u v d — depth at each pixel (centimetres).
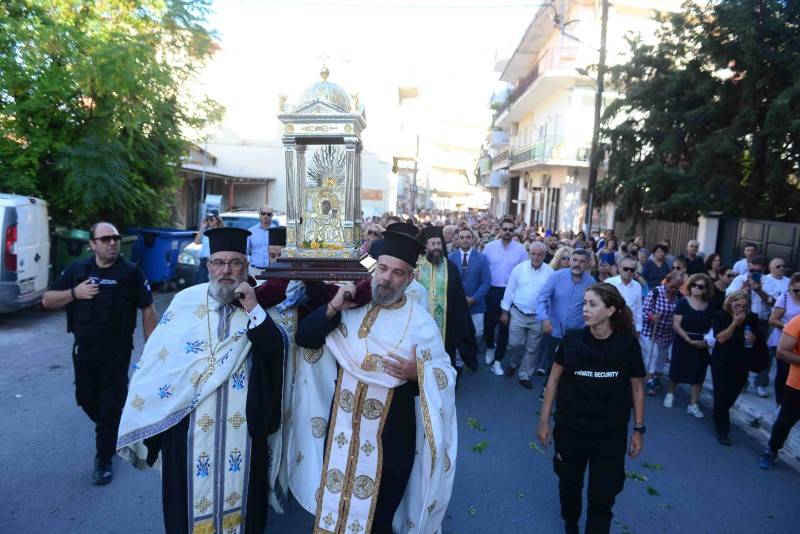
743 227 1327
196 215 2367
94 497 432
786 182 1315
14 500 423
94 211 1211
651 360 777
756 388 781
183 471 311
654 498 484
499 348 816
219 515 311
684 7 1479
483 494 471
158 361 318
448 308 630
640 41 1608
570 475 387
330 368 347
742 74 1359
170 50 1409
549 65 2509
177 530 310
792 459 581
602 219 2327
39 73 1132
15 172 1093
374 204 3127
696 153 1441
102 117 1191
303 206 365
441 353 345
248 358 322
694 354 686
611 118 1653
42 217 986
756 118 1299
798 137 1198
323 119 355
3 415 579
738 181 1377
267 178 2783
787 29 1258
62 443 520
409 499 339
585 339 379
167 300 1224
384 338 332
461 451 552
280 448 340
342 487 325
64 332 913
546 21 2641
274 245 444
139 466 351
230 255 322
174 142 1440
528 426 623
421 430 338
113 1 1286
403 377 324
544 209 2936
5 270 891
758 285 764
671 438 621
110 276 441
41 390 652
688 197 1351
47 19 1170
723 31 1343
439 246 634
